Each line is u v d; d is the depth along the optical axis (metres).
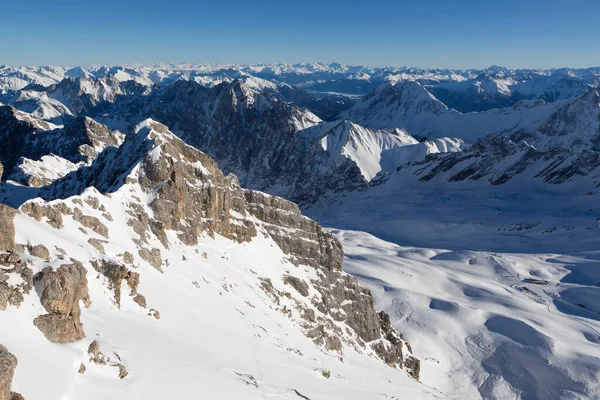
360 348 93.12
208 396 32.59
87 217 55.59
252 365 44.22
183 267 65.12
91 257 44.38
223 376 36.94
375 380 67.75
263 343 54.66
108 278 43.53
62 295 30.03
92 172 104.81
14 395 22.91
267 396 36.78
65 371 26.89
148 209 71.31
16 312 27.48
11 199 125.12
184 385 32.75
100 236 54.56
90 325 34.97
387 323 110.19
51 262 32.06
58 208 52.75
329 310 94.25
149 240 64.19
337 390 48.22
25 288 29.11
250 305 68.75
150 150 80.19
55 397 24.66
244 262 84.06
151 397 29.61
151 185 75.94
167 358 36.00
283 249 96.69
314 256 100.38
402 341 111.25
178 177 78.69
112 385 28.83
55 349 27.89
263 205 98.69
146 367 32.94
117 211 64.06
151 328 41.69
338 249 106.62
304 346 66.56
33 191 128.88
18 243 37.00
